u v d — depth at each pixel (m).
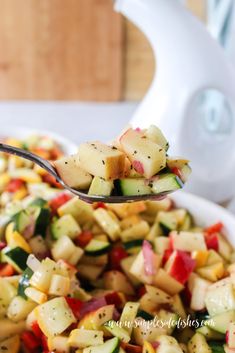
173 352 0.36
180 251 0.41
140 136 0.34
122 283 0.42
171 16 0.48
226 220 0.44
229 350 0.37
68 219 0.43
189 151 0.50
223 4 0.65
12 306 0.39
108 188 0.33
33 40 0.77
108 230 0.43
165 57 0.49
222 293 0.39
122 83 0.79
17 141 0.58
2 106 0.76
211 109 0.62
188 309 0.41
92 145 0.33
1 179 0.54
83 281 0.42
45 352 0.37
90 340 0.36
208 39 0.48
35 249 0.42
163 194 0.33
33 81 0.79
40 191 0.52
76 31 0.76
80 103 0.78
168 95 0.50
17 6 0.75
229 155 0.51
